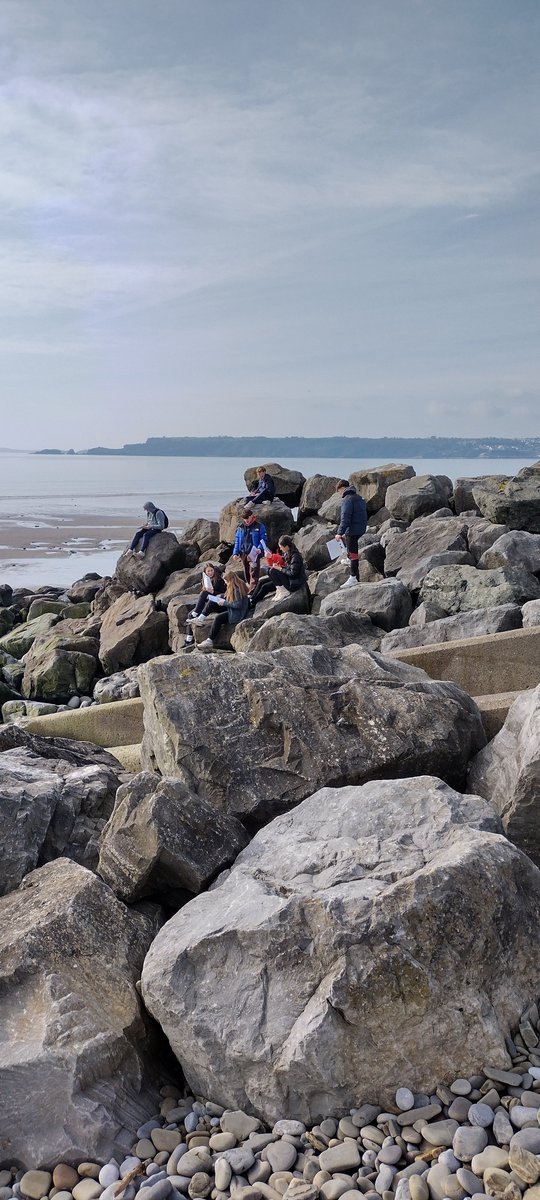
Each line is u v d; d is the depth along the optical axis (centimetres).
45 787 609
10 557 4297
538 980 421
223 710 641
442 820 496
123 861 518
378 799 528
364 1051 389
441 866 415
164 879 525
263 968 416
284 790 605
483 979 405
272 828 540
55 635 1786
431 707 641
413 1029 389
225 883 490
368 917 404
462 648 898
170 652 1609
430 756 622
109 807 634
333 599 1289
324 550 1830
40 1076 392
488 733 750
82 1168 377
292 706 638
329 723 633
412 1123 373
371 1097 390
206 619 1498
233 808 601
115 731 990
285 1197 338
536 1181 328
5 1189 371
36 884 522
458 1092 381
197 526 2139
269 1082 393
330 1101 391
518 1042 402
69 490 15275
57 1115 387
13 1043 407
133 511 8631
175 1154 378
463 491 1919
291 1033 394
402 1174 346
